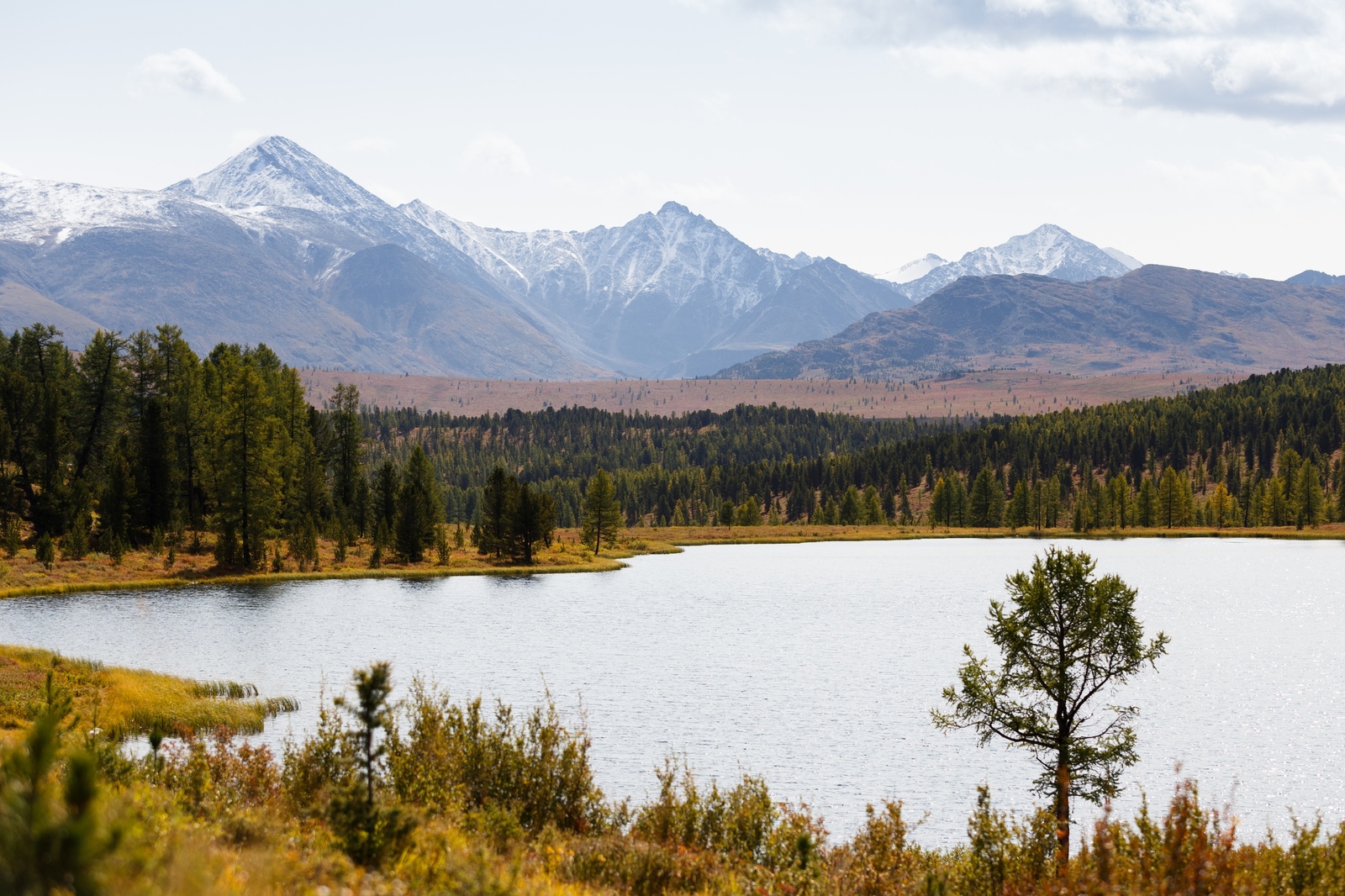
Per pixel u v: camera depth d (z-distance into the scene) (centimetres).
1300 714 5291
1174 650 7288
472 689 5544
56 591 9188
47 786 720
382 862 1396
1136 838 1739
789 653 6988
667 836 2109
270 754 2308
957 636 7819
